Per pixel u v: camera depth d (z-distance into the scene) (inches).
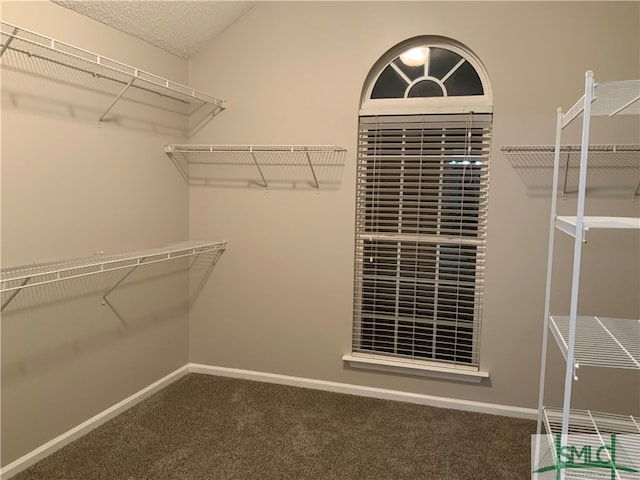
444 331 114.5
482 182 107.3
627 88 53.7
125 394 108.3
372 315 117.3
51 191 86.0
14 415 82.3
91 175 94.7
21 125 80.0
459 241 110.5
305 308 121.3
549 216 103.0
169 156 118.9
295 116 117.3
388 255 116.9
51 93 85.1
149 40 108.2
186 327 129.4
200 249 127.0
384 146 111.8
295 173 118.6
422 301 114.7
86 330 96.2
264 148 114.1
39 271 78.6
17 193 79.9
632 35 95.6
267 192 121.4
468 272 111.8
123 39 101.3
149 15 99.7
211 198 126.0
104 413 102.0
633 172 97.3
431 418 107.1
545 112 101.1
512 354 108.0
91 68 93.4
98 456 89.1
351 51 112.1
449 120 108.3
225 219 125.4
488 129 105.9
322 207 117.5
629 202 98.1
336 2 112.2
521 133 102.8
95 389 99.5
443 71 109.8
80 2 87.7
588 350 61.9
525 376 107.6
